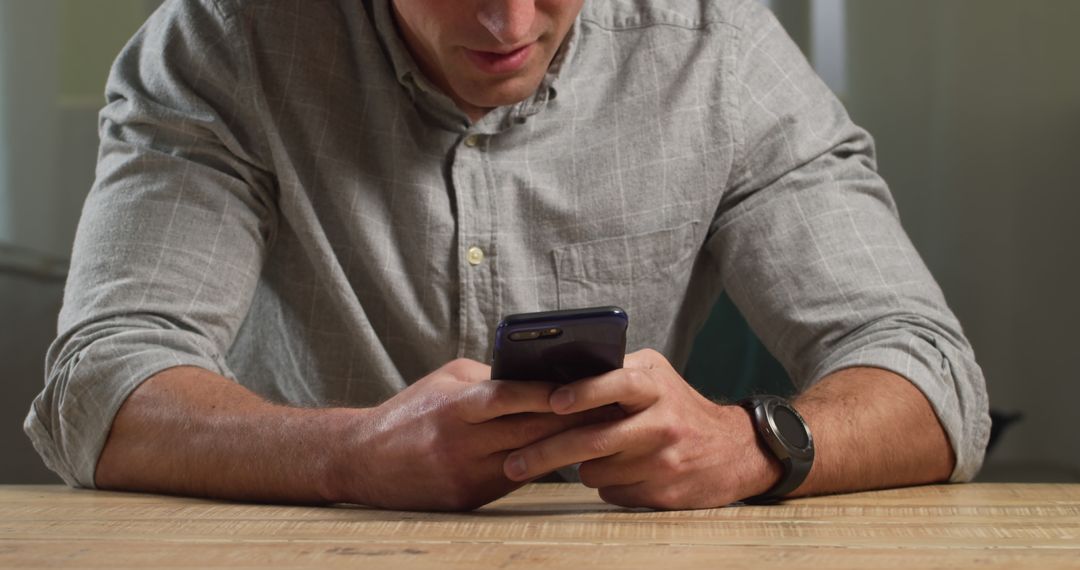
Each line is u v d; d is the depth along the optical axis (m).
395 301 1.42
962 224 2.73
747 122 1.49
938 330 1.34
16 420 2.61
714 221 1.52
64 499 1.11
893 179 2.74
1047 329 2.74
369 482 1.05
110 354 1.22
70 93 2.73
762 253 1.46
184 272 1.30
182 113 1.35
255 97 1.37
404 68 1.38
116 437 1.19
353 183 1.42
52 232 2.72
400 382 1.45
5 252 2.69
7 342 2.62
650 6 1.52
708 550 0.77
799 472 1.08
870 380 1.25
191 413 1.16
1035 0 2.67
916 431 1.22
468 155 1.43
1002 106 2.70
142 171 1.34
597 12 1.50
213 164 1.36
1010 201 2.72
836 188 1.47
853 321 1.37
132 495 1.15
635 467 1.01
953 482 1.27
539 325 0.91
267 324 1.48
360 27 1.42
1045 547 0.79
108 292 1.28
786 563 0.73
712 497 1.04
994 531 0.86
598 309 0.91
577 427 1.00
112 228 1.31
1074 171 2.69
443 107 1.40
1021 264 2.73
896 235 1.45
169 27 1.40
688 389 1.08
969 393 1.29
